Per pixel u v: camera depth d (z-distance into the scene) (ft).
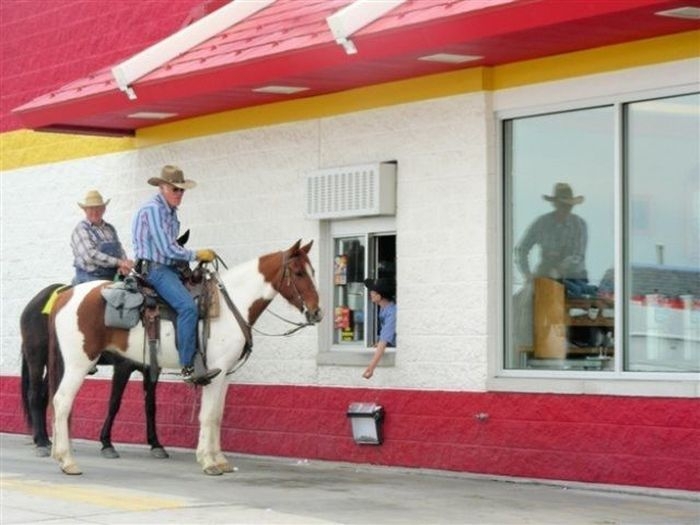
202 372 48.60
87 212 55.57
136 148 62.85
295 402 54.85
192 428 59.16
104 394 63.36
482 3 41.96
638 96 44.75
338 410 53.11
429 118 50.44
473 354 48.70
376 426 51.31
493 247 48.62
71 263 66.54
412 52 44.47
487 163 48.62
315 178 54.24
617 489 44.32
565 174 47.11
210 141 59.26
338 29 44.96
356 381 52.65
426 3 44.65
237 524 37.76
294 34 48.93
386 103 51.96
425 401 50.03
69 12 67.92
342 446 52.95
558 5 40.04
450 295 49.55
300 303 49.08
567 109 46.85
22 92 70.33
